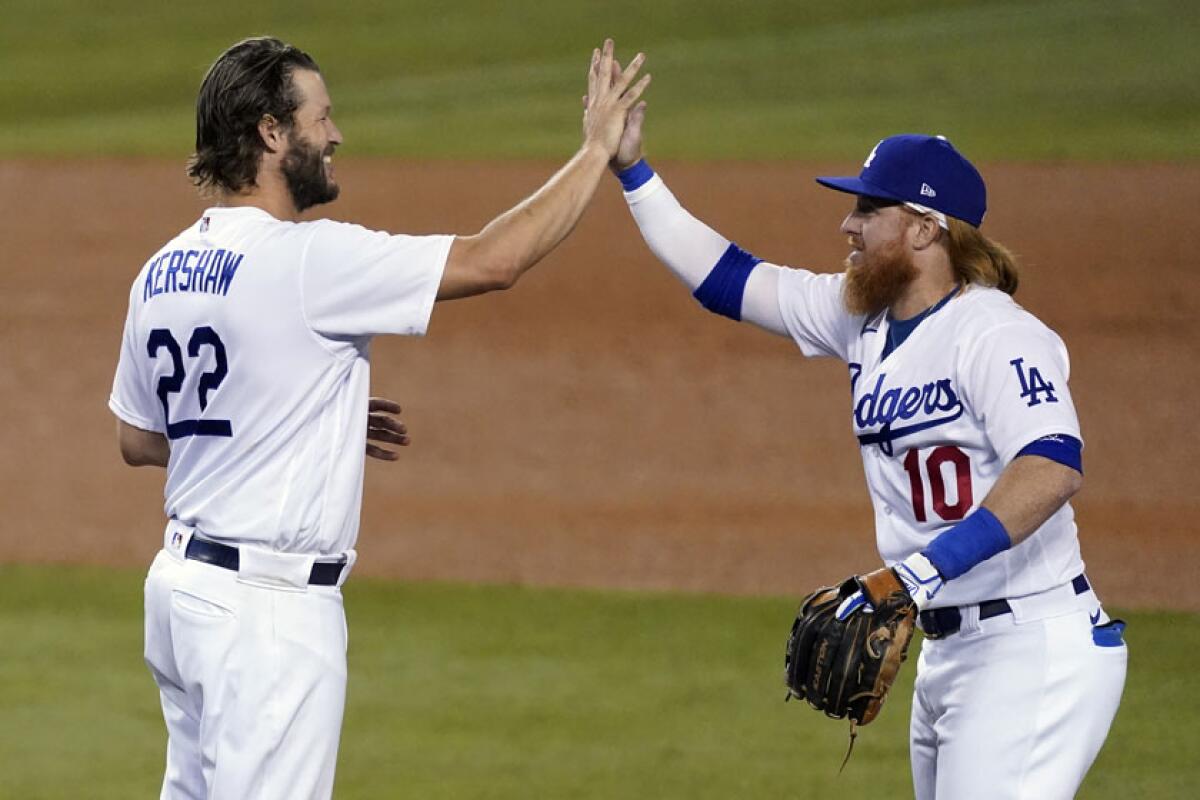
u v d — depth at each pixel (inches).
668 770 868.0
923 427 530.0
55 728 946.1
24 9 4124.0
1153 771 855.7
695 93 3225.9
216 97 520.1
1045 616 529.3
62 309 2126.0
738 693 998.4
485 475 1545.3
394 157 2822.3
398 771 866.8
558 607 1186.0
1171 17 3599.9
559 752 895.7
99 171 2842.0
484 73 3489.2
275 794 511.5
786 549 1321.4
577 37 3759.8
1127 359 1822.1
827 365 1866.4
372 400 615.8
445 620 1159.0
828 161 2704.2
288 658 513.3
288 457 514.0
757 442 1622.8
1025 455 498.3
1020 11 3774.6
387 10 4050.2
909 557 508.1
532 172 2682.1
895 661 500.4
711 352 1921.8
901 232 539.2
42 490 1525.6
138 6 4143.7
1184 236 2269.9
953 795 530.0
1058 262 2177.7
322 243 509.4
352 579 1266.0
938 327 531.2
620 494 1483.8
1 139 3097.9
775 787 843.4
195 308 516.4
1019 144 2790.4
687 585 1239.5
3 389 1835.6
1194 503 1407.5
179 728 546.9
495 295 2167.8
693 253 621.0
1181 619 1130.0
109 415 1755.7
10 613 1186.0
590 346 1948.8
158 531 1412.4
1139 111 2977.4
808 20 3814.0
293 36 3836.1
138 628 1151.6
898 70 3329.2
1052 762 522.9
